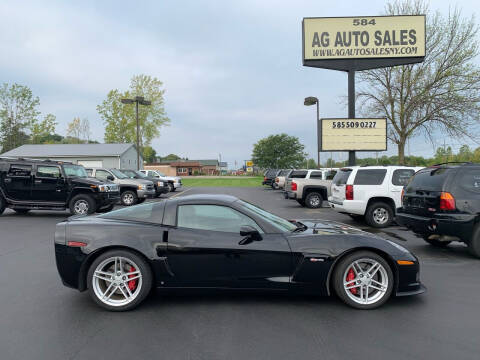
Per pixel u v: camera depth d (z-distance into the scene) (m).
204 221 3.93
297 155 67.25
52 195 11.66
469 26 22.09
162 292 3.85
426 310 3.76
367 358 2.72
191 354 2.80
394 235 8.31
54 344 3.00
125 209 4.18
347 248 3.75
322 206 15.80
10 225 10.32
